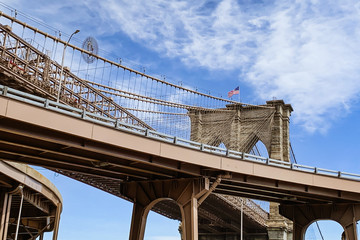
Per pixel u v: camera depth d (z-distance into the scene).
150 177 47.62
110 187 68.69
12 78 50.19
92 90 69.44
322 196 55.69
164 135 41.16
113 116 75.31
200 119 128.62
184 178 45.47
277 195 56.34
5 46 50.28
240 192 54.31
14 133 33.16
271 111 125.06
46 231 74.00
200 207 98.25
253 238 120.31
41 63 58.72
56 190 58.97
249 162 47.22
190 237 43.41
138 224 46.84
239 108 127.12
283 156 122.38
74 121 35.06
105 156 40.44
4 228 46.38
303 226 57.72
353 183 53.47
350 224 55.38
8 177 45.62
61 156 40.56
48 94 55.91
